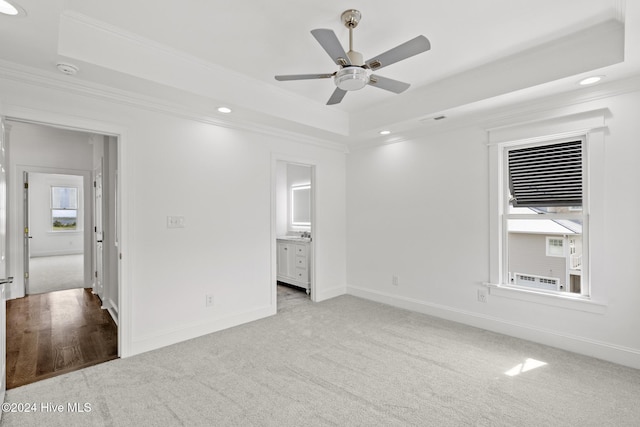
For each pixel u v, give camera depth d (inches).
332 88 131.5
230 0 76.8
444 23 87.2
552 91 107.8
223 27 88.4
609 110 102.3
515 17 84.7
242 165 140.4
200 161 126.9
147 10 80.4
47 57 82.3
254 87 123.7
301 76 85.7
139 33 91.2
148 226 113.3
